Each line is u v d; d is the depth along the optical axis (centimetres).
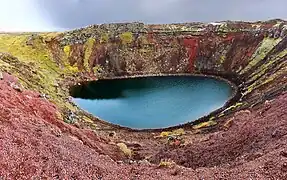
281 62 9362
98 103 9350
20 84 5722
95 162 2920
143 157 4600
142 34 14750
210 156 3991
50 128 3550
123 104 9219
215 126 6228
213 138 4841
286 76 7250
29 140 2686
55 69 12812
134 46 14412
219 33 14050
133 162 3744
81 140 4197
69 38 14500
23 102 4212
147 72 13712
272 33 12606
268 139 3575
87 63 13750
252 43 12988
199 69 13462
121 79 13062
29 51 13438
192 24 15338
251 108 6162
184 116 8000
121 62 13975
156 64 13975
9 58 9519
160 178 2692
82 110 8450
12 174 2077
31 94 5103
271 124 4019
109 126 7331
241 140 4062
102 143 4728
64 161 2561
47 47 13938
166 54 14200
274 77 8088
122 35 14712
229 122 5575
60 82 11231
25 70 9025
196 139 5322
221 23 14938
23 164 2225
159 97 9875
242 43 13288
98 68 13650
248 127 4353
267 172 2355
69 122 4894
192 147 4591
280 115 4188
